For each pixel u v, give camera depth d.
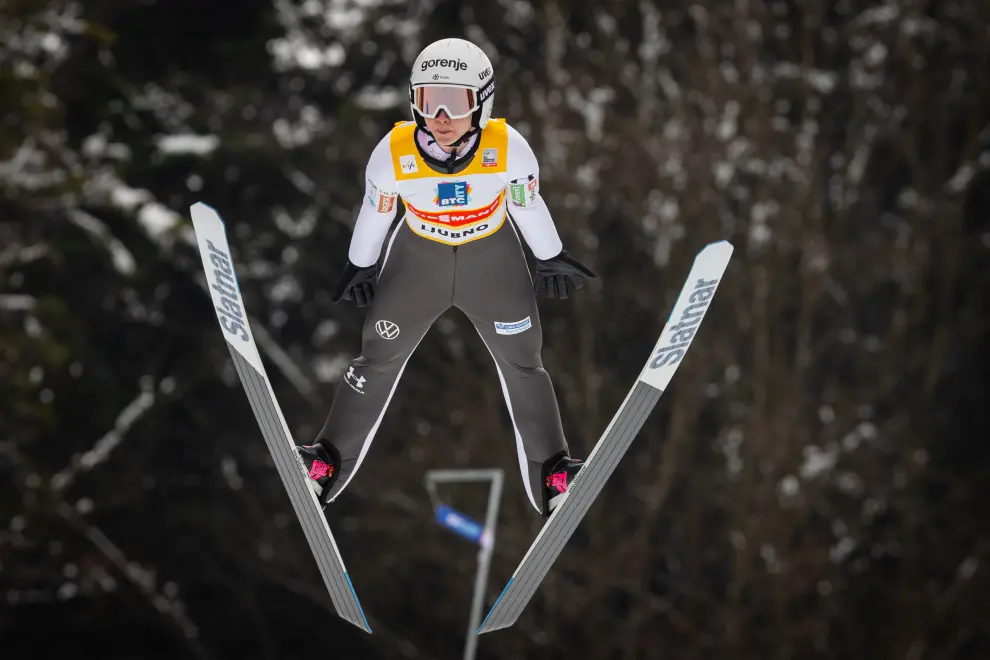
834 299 47.19
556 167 45.41
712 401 45.81
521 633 44.56
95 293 45.56
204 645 48.59
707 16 47.69
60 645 47.47
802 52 49.84
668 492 46.03
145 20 50.69
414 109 8.62
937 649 44.75
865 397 46.09
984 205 48.91
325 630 48.81
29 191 41.59
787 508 43.31
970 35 48.31
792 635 43.00
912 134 47.69
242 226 50.38
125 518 47.09
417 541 45.69
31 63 44.69
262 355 47.16
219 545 48.25
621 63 48.03
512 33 50.47
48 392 44.25
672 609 44.47
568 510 9.35
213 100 51.00
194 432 48.12
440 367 45.59
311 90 53.00
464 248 9.18
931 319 46.84
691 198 45.84
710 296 9.47
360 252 9.48
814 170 46.56
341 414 9.61
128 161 48.12
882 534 46.03
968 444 47.09
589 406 44.03
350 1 53.59
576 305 44.97
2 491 42.03
